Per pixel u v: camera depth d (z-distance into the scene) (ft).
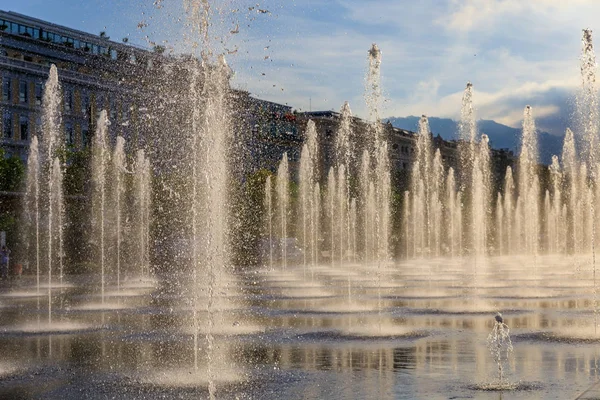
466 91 197.06
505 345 55.93
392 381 42.93
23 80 288.10
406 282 130.52
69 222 193.06
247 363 49.57
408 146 484.33
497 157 524.52
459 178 412.57
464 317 74.49
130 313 81.76
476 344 56.70
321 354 52.80
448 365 47.91
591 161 201.87
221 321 72.59
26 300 100.73
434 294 102.37
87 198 193.47
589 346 55.52
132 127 242.58
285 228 232.32
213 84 72.54
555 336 60.34
